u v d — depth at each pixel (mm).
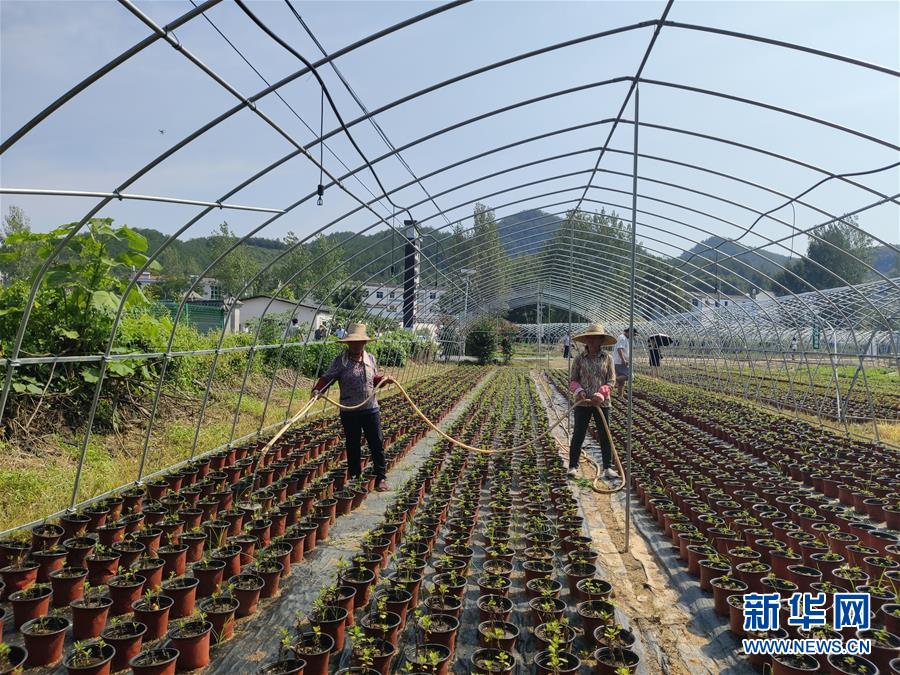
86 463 9211
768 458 11938
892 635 4801
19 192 4996
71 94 4555
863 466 10898
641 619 5422
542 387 26766
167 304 21172
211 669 4504
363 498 8719
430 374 30594
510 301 43875
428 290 24516
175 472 9297
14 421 9242
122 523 6914
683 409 18297
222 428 12555
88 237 9984
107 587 5617
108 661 4211
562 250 24688
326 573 6258
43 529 6508
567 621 5020
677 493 8812
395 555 6633
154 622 4746
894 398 22266
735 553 6676
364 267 14781
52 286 9789
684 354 31297
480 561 6664
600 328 9883
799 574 5863
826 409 19266
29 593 5133
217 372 15844
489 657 4582
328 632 4820
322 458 10797
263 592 5695
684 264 19500
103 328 10250
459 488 9625
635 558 6902
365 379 9094
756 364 38594
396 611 5184
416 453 12523
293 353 22047
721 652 4906
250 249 98812
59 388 10008
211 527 6875
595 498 9367
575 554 6410
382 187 9891
